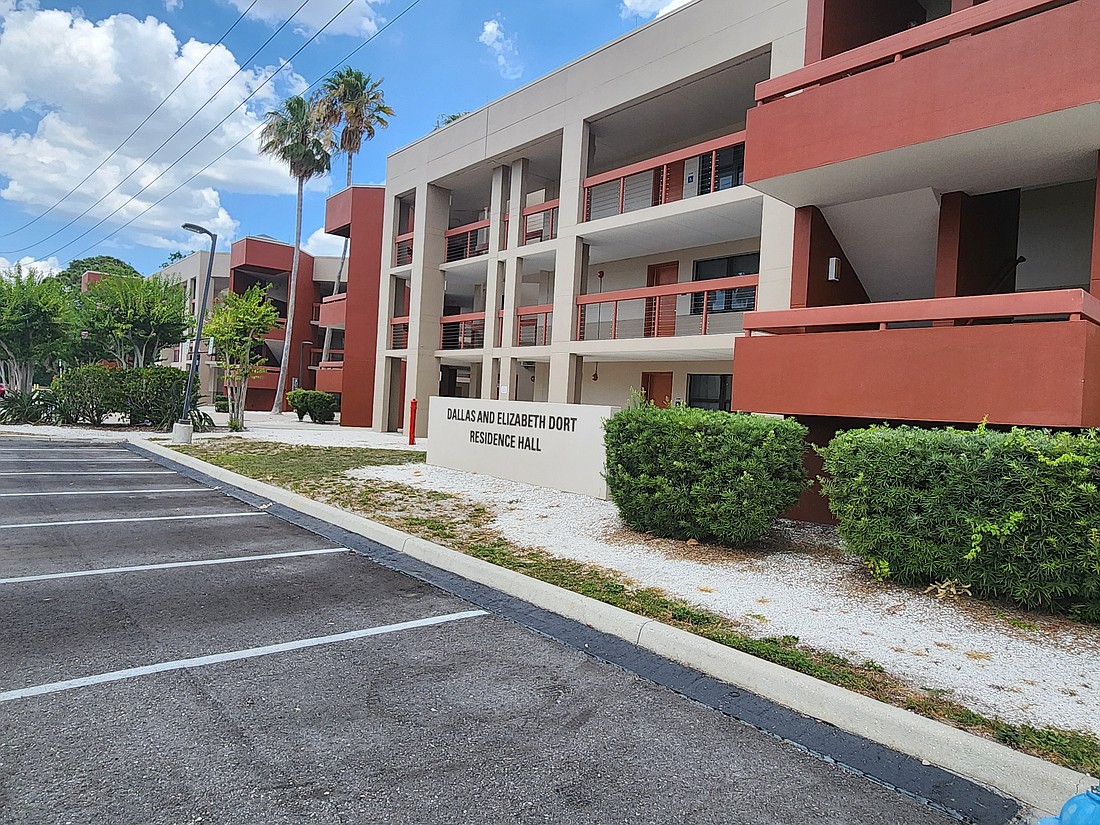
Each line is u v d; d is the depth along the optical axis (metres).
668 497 7.03
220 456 14.23
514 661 4.24
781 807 2.80
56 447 15.32
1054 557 4.82
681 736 3.37
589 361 18.95
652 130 17.17
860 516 5.76
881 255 10.04
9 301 24.88
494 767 3.01
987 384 6.11
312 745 3.12
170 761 2.93
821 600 5.34
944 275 8.57
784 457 6.66
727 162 16.44
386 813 2.64
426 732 3.29
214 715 3.37
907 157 7.38
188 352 45.72
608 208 19.41
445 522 8.11
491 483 11.30
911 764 3.19
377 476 11.84
